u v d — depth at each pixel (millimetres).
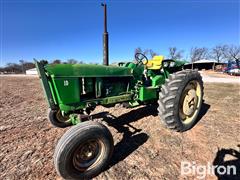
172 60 3922
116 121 3918
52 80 2268
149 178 2148
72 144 1941
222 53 54188
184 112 3301
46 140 3119
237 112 4410
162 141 3002
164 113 3082
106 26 4562
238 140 2977
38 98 7070
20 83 14477
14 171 2307
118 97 2971
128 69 3154
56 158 1933
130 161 2482
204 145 2842
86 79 2604
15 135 3330
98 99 2725
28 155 2658
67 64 2416
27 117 4414
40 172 2285
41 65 2201
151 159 2518
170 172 2246
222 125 3590
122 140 3061
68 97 2381
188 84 3268
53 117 3414
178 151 2697
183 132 3314
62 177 2021
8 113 4809
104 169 2322
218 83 10766
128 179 2141
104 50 4629
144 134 3262
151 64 3711
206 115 4184
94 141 2145
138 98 3289
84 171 2113
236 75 21031
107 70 2826
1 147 2893
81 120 2361
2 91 9367
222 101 5570
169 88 3045
